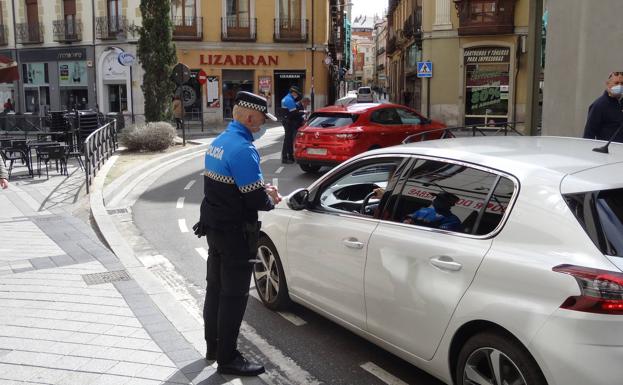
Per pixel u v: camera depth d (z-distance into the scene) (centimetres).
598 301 274
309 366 437
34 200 1072
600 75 978
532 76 991
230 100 3641
